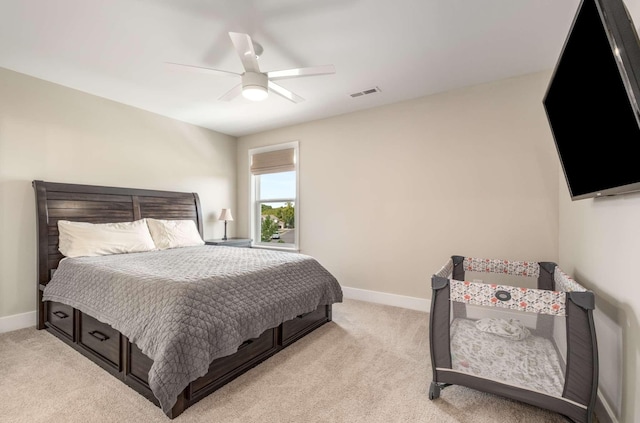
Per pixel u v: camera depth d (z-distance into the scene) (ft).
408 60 8.31
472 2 6.02
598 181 4.91
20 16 6.38
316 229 13.58
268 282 7.56
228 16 6.40
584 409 4.66
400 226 11.43
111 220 10.84
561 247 8.46
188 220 13.08
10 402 5.57
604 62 3.87
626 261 4.56
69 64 8.55
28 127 9.25
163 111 12.52
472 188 10.00
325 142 13.33
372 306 11.43
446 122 10.46
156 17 6.45
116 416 5.23
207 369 5.41
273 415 5.33
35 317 9.33
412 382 6.39
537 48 7.70
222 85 9.95
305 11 6.25
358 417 5.30
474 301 5.46
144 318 5.75
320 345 8.12
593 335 4.64
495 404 5.66
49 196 9.34
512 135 9.37
